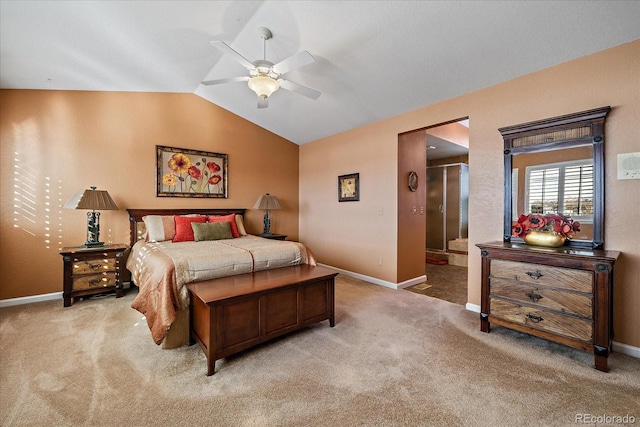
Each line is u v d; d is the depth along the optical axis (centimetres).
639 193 201
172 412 148
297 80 328
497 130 275
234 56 218
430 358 201
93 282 320
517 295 222
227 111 463
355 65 288
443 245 597
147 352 209
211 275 235
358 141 427
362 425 140
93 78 324
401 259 383
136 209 378
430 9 209
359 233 428
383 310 297
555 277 203
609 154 213
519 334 239
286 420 143
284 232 535
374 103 352
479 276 291
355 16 224
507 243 252
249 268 257
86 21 229
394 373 183
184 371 186
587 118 218
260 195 504
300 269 272
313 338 233
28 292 321
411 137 398
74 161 343
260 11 232
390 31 236
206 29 254
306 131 482
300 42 264
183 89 404
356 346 220
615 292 210
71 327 251
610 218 213
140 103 387
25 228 319
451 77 279
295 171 550
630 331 205
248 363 196
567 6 188
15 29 226
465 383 172
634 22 190
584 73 224
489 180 282
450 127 485
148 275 234
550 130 240
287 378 178
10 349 211
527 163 256
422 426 139
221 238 377
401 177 380
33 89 321
